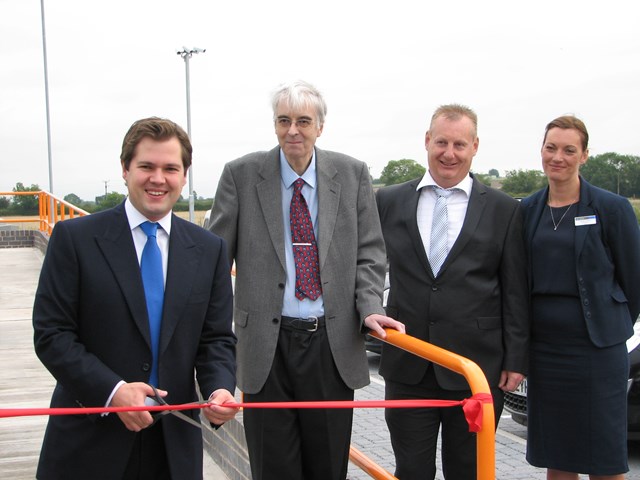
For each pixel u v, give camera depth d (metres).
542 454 3.58
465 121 3.28
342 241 2.98
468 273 3.29
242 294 2.99
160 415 2.16
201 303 2.34
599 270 3.42
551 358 3.50
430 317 3.29
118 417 2.20
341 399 2.97
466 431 3.24
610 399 3.45
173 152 2.24
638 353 5.01
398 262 3.40
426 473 3.27
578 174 3.54
